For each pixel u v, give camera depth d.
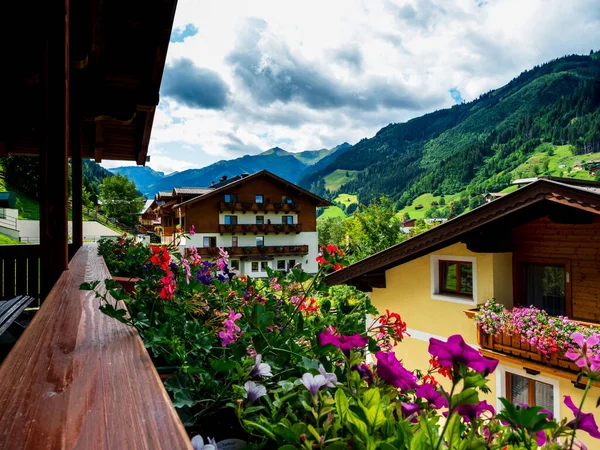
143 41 3.29
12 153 6.05
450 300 7.16
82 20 2.81
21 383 0.73
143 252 2.94
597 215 5.20
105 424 0.56
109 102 3.90
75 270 2.77
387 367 0.77
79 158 4.93
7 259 4.02
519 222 5.96
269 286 1.72
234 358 1.00
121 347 0.98
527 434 0.70
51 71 2.50
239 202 30.45
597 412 5.27
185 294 1.50
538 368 5.56
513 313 5.84
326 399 0.67
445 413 0.74
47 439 0.52
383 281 8.28
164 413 0.60
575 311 5.94
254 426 0.64
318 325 1.41
